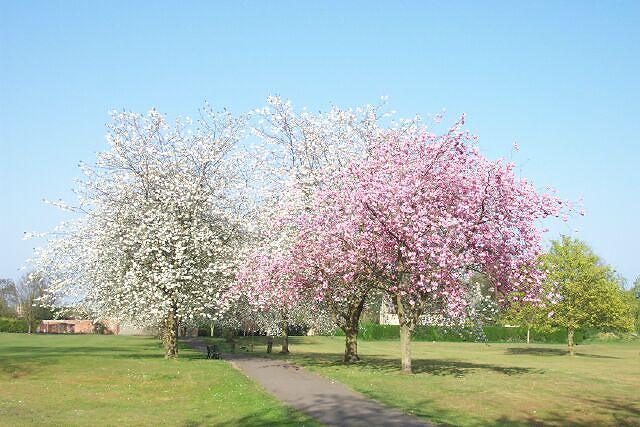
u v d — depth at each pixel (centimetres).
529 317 4834
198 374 2512
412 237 2212
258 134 3164
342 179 2577
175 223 3097
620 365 3784
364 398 1845
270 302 2827
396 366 2959
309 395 1909
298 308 3491
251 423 1460
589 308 4731
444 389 2112
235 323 3941
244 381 2273
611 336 8025
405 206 2211
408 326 2600
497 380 2488
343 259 2397
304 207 2738
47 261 3066
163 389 2141
